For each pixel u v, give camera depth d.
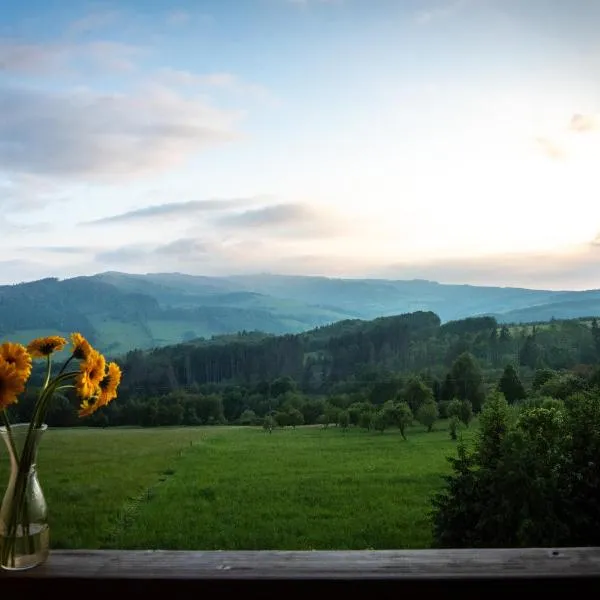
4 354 1.09
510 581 0.99
